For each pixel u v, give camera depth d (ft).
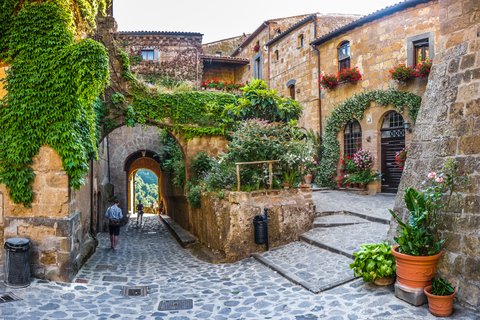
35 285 21.81
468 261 15.66
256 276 23.80
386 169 46.03
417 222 16.71
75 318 17.52
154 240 44.91
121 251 36.37
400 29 43.42
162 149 62.18
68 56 23.41
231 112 39.14
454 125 17.69
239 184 29.17
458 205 16.65
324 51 54.08
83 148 24.56
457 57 18.13
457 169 17.07
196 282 23.89
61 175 23.39
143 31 67.31
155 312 18.80
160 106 39.96
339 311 16.79
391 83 44.27
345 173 50.01
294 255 26.17
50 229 23.21
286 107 37.68
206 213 34.96
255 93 38.04
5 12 23.67
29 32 23.49
